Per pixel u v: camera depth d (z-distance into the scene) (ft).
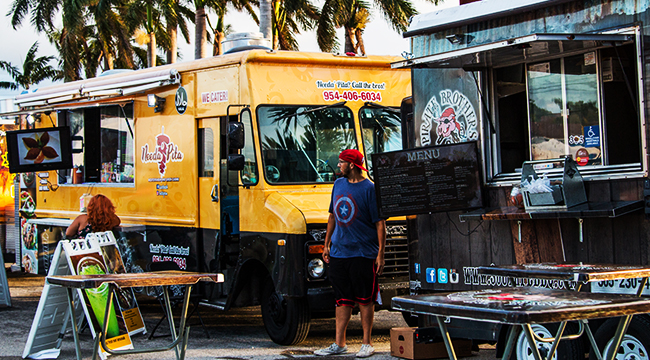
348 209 20.81
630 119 17.79
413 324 24.75
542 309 10.91
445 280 21.03
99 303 21.89
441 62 19.75
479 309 11.02
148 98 28.50
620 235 16.74
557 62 19.15
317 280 22.48
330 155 25.17
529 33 18.93
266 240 23.39
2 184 45.44
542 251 18.44
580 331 12.73
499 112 20.38
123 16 96.89
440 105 21.47
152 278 16.11
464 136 20.81
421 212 20.30
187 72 27.22
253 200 24.07
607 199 17.22
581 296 12.51
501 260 19.45
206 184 26.23
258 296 24.86
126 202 30.45
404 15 71.61
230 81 25.17
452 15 20.83
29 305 32.58
